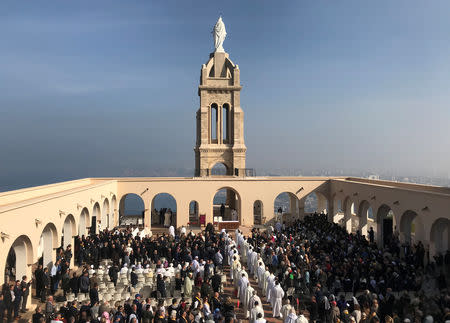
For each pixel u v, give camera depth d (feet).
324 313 62.80
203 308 57.52
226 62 173.88
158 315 51.42
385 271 75.41
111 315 55.93
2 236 58.49
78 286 68.95
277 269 88.99
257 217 165.68
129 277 78.95
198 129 170.91
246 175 157.28
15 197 79.25
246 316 68.49
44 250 80.59
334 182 149.18
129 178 147.64
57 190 104.94
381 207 112.57
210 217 149.69
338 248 91.15
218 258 87.66
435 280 76.69
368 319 54.29
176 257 87.66
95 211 121.29
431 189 101.96
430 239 86.58
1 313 58.54
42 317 52.80
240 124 167.32
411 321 55.83
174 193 148.46
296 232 118.11
